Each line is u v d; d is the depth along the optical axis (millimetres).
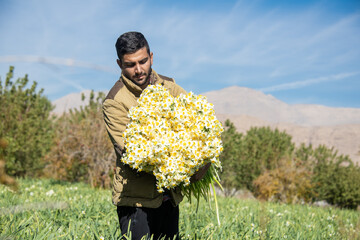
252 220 4934
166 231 2943
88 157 11484
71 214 4469
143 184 2670
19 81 13352
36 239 3113
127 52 2607
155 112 2559
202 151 2535
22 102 13227
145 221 2729
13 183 1659
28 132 12914
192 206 6281
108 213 4805
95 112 12383
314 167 16875
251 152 15609
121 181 2725
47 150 14023
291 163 14930
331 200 17094
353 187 16250
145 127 2471
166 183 2461
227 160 14766
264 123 55312
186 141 2451
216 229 4125
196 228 4238
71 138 12406
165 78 3031
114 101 2684
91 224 3914
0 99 12945
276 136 16516
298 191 14141
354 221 6395
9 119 12656
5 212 3768
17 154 12578
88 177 12172
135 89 2721
